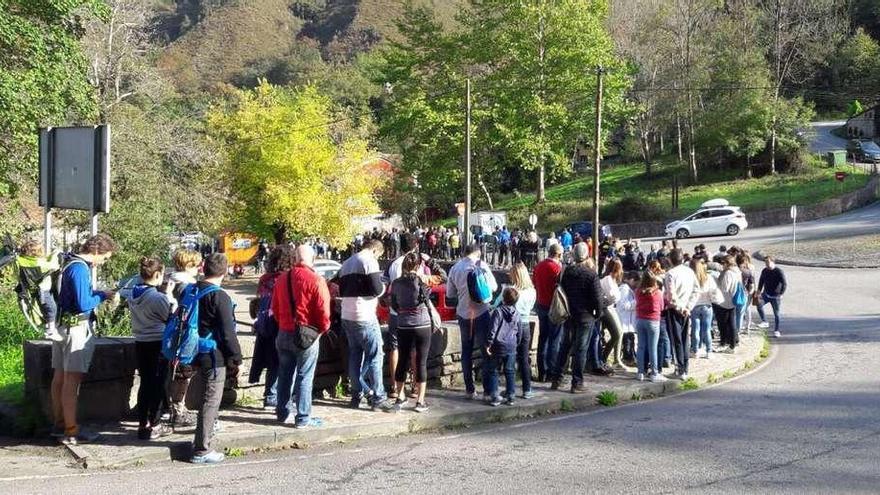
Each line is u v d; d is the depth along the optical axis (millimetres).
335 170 40469
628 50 64500
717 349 15602
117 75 34281
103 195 9047
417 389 9766
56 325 8102
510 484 7129
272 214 39656
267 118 39188
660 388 11852
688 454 8195
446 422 9523
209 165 33156
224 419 8906
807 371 13672
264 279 9539
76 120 23469
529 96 49656
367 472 7516
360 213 41844
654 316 11906
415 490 6941
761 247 39906
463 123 48719
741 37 63531
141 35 37031
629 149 75625
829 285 28141
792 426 9438
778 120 62031
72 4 20938
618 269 12984
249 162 39250
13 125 19594
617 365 12961
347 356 10359
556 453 8266
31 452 8008
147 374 8094
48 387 8688
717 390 12117
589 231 44125
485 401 10328
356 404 9695
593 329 12383
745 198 56000
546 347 11883
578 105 50406
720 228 47281
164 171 30266
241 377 9586
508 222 58125
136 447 7898
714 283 14570
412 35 52531
